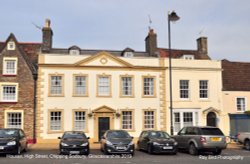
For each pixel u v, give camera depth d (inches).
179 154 839.7
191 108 1282.0
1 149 761.0
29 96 1173.1
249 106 1347.2
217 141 802.2
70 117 1187.3
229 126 1306.6
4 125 1150.3
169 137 868.0
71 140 808.3
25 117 1162.6
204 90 1310.3
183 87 1288.1
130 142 808.3
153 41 1373.0
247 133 991.0
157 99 1257.4
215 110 1298.0
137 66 1246.9
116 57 1235.9
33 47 1336.1
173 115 1261.1
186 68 1291.8
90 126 1195.3
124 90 1240.2
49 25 1307.8
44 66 1186.6
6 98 1167.6
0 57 1179.3
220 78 1327.5
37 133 1159.0
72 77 1204.5
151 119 1248.8
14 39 1197.1
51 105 1179.3
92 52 1348.4
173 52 1498.5
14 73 1178.6
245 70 1443.2
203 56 1469.0
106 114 1210.6
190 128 863.7
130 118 1234.0
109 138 827.4
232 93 1332.4
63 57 1204.5
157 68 1267.2
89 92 1210.0
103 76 1226.6
